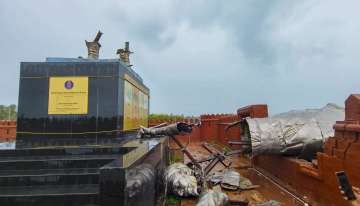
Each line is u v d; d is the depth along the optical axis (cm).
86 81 818
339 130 522
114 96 816
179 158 1128
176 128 843
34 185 513
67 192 474
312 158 748
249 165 1109
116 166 361
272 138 741
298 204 592
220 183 760
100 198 350
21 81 814
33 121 804
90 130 803
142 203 418
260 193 696
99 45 1084
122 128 857
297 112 863
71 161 570
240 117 1380
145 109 1377
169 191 649
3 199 459
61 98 812
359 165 441
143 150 527
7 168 561
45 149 620
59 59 893
